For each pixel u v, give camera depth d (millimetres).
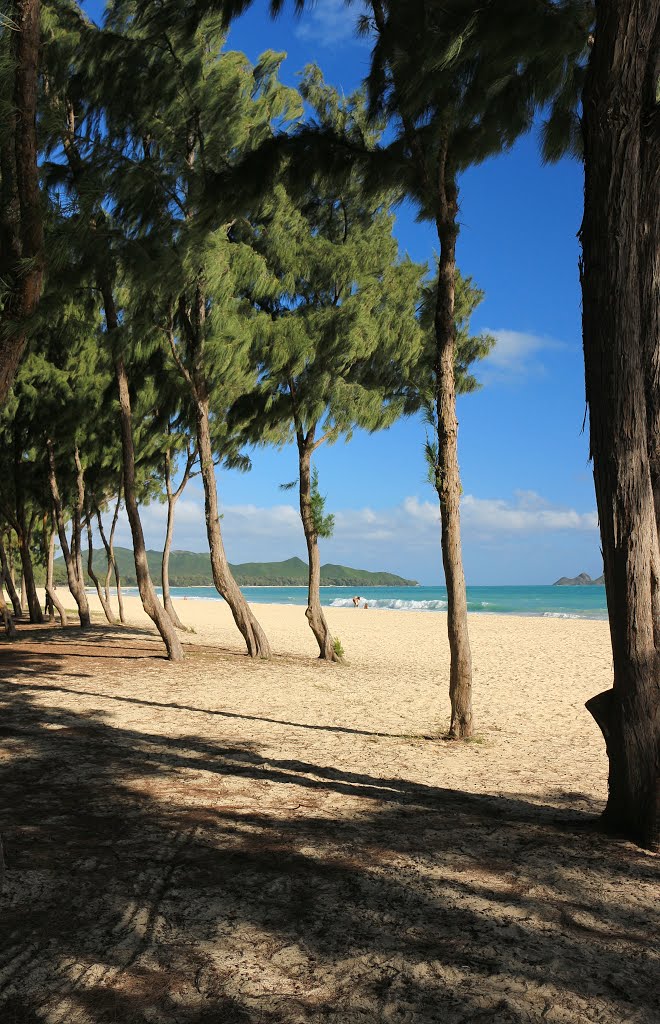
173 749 6871
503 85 6590
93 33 10961
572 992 2654
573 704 10625
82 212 8117
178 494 21328
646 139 4375
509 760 6922
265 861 3996
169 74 11328
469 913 3350
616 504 4359
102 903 3375
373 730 8281
